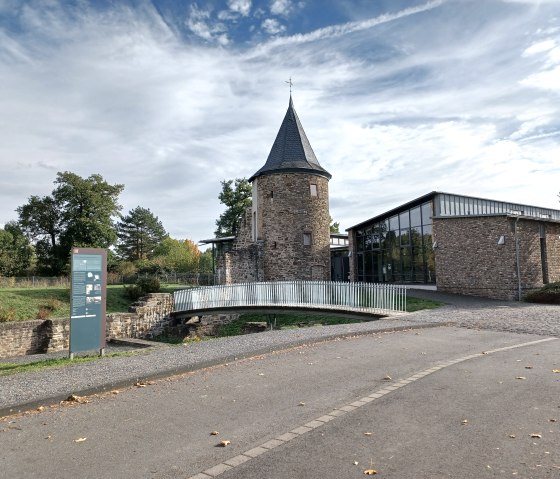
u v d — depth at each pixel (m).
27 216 57.34
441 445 4.71
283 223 31.98
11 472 4.41
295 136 33.56
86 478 4.25
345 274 39.81
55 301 26.02
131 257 84.12
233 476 4.18
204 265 68.06
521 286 22.16
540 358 8.91
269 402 6.49
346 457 4.50
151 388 7.60
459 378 7.43
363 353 9.91
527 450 4.52
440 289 25.25
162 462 4.55
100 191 57.47
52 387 7.43
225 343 11.52
